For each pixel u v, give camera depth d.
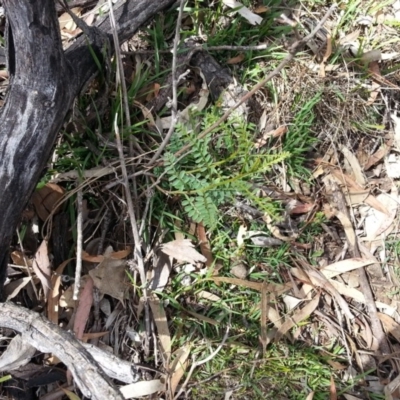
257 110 1.81
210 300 1.66
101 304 1.62
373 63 1.93
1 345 1.48
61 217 1.64
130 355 1.59
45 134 1.34
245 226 1.73
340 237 1.79
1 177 1.29
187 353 1.61
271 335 1.65
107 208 1.67
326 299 1.72
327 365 1.65
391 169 1.86
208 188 1.43
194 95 1.81
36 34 1.29
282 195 1.76
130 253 1.65
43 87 1.32
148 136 1.73
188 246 1.66
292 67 1.85
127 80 1.79
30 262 1.59
